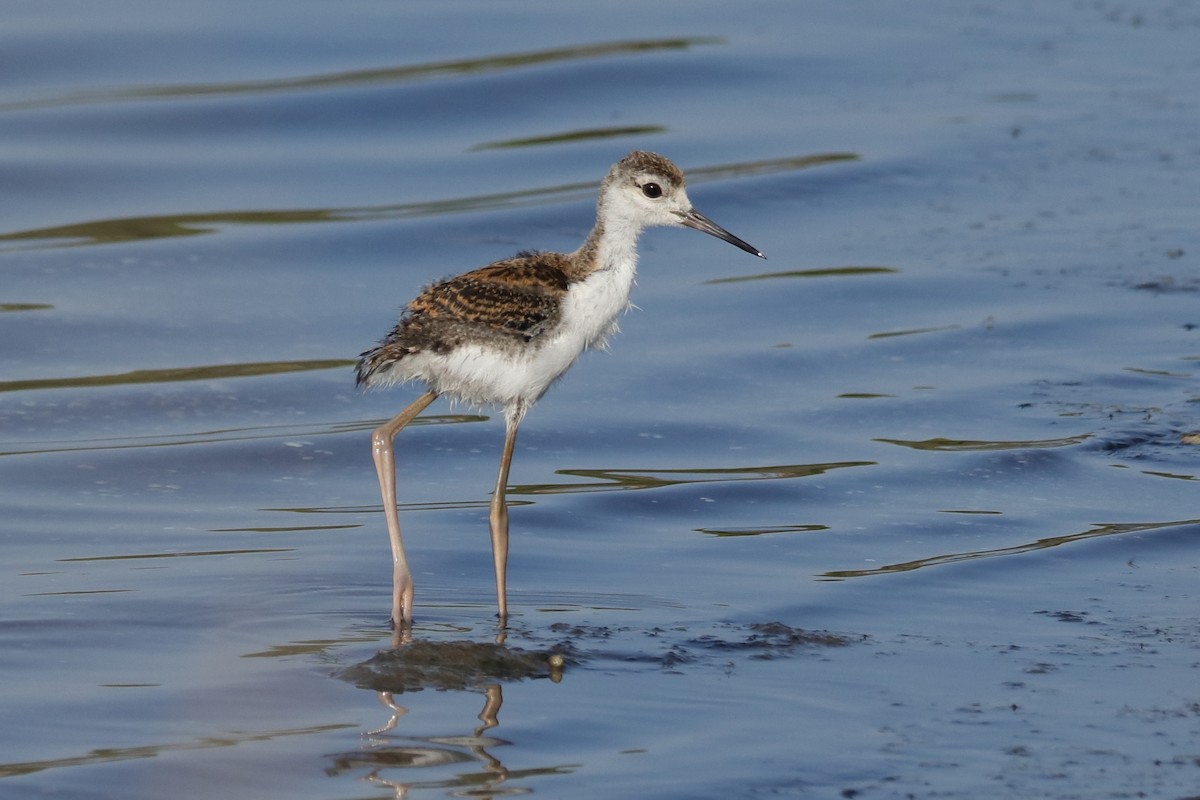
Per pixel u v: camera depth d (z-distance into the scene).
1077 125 20.20
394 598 10.20
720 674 9.39
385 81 21.56
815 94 21.42
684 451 13.34
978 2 25.00
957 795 7.95
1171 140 19.67
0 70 21.30
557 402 14.30
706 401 14.29
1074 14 24.45
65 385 14.34
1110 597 10.52
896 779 8.12
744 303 16.25
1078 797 7.92
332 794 8.01
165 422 13.73
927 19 24.17
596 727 8.73
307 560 11.18
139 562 11.04
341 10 23.81
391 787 8.07
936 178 18.92
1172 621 10.12
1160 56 22.56
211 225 17.91
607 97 21.31
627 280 11.24
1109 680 9.26
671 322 15.89
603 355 15.19
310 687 9.18
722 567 11.13
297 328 15.69
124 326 15.52
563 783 8.11
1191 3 24.80
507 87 21.47
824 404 14.14
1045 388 14.20
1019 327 15.37
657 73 21.92
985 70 22.14
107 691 9.06
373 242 17.52
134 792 7.98
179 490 12.45
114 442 13.29
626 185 11.30
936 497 12.28
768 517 12.03
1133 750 8.40
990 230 17.55
